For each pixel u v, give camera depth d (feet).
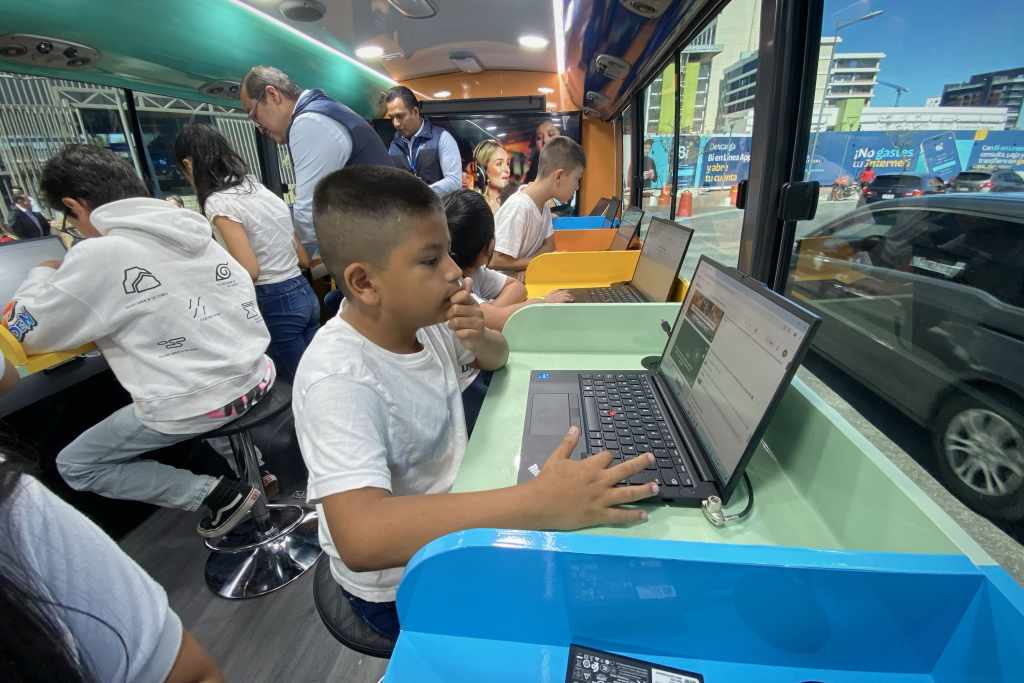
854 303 3.99
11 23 5.79
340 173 2.30
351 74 14.64
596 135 18.99
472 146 19.47
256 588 4.93
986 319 2.97
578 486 2.02
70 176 4.03
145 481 4.61
